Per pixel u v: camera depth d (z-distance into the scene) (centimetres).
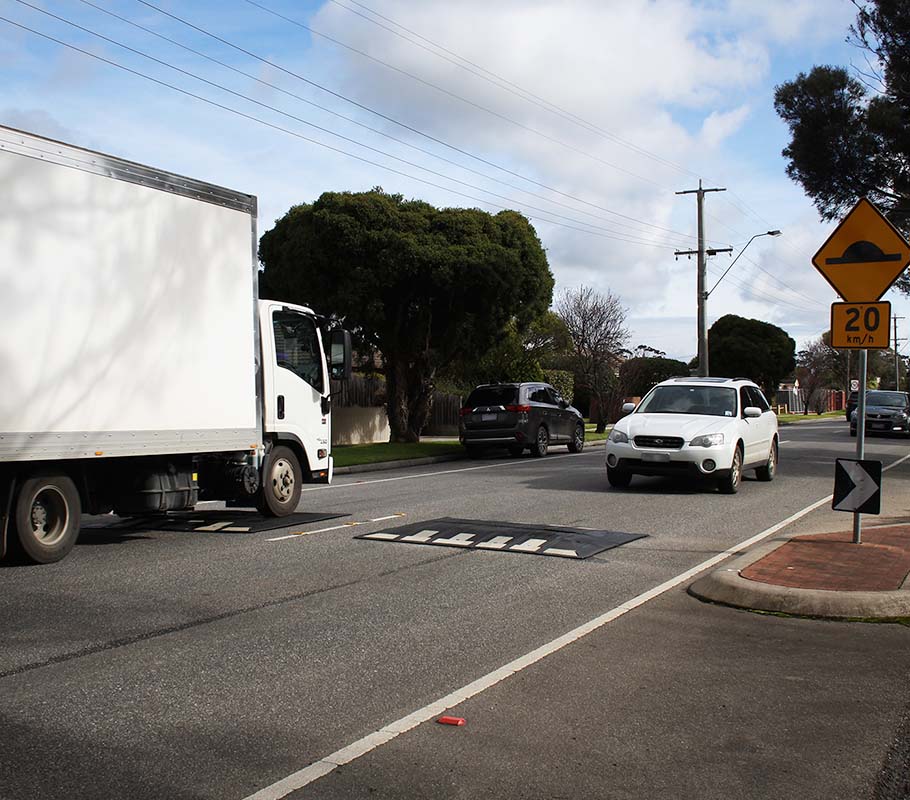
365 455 2142
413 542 984
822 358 9156
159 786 382
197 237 965
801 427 4488
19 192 781
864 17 2280
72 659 557
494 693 501
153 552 919
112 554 907
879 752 422
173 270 934
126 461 943
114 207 868
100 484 923
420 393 2631
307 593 740
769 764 408
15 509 823
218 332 995
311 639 605
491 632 627
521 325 2720
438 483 1619
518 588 764
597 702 487
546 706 480
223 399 1004
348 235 2253
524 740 434
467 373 3020
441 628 636
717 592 729
